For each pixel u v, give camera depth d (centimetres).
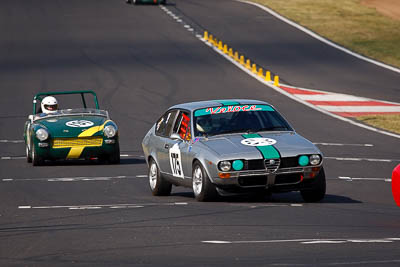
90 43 15738
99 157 6850
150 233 3350
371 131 8569
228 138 4416
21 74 12731
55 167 6688
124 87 11569
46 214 4172
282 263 2552
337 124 9050
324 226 3466
